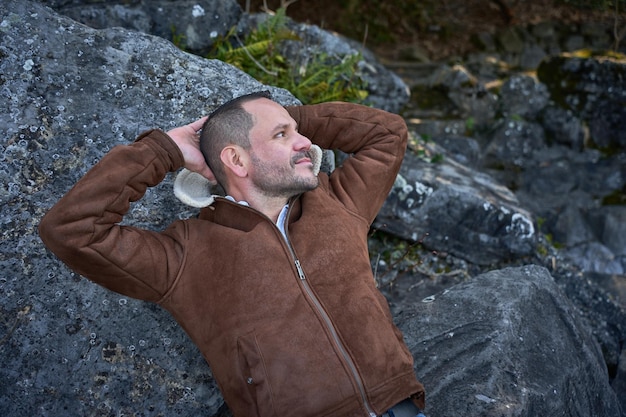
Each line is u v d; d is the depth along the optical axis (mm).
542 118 5668
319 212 2412
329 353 2203
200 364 2664
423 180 4000
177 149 2303
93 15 3605
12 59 2652
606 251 5039
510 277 3264
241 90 2951
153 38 2922
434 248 4066
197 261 2277
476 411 2604
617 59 5738
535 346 2971
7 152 2572
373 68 4680
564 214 5246
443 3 6969
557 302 3236
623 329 4117
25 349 2529
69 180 2639
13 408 2516
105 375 2586
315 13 6695
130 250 2172
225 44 4000
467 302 3105
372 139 2641
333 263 2324
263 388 2176
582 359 3080
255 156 2309
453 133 5492
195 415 2650
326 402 2172
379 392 2229
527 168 5539
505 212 4047
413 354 2908
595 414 3014
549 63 5805
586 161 5543
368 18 6840
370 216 2551
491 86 5902
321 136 2666
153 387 2621
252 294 2225
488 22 6875
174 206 2754
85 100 2721
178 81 2877
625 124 5531
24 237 2561
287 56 4305
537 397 2713
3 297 2523
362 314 2283
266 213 2387
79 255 2102
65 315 2574
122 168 2180
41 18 2742
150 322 2641
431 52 6652
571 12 6742
